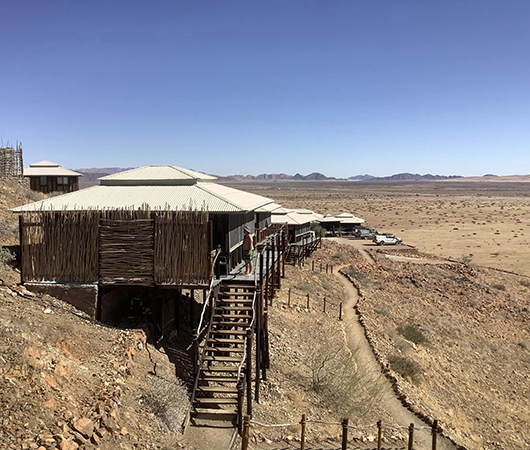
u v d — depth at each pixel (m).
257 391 14.41
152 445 9.55
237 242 19.73
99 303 14.93
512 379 25.47
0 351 9.13
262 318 16.36
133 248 14.86
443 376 23.42
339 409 15.60
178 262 14.67
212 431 11.69
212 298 15.23
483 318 35.09
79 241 15.02
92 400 9.66
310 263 44.72
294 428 13.36
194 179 19.89
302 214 52.69
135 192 19.09
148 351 13.73
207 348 14.22
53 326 11.99
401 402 18.33
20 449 7.36
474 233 83.06
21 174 33.81
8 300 12.65
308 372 17.86
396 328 28.36
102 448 8.48
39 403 8.54
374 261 50.41
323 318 26.50
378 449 12.75
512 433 19.75
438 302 37.09
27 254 15.05
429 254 59.91
